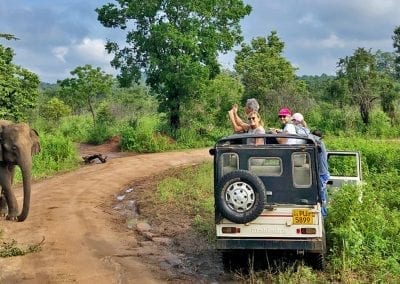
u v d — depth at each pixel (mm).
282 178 8133
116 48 33688
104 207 14750
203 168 20484
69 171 22016
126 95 50219
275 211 8078
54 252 10172
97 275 8812
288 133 8883
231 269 8781
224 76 44750
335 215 9164
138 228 11992
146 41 32531
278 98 41938
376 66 44844
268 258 8930
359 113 41656
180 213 13266
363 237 8930
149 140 30750
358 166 11344
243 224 8086
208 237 10945
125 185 18547
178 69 32375
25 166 12094
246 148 8289
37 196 16125
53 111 44000
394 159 17875
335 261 8500
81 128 37781
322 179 9148
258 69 45750
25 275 8805
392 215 10453
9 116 25938
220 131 36031
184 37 31391
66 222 12648
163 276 8766
